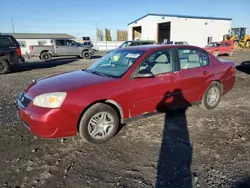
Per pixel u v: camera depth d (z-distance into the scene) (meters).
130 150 3.39
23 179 2.72
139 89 3.80
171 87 4.23
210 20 33.56
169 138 3.76
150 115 4.10
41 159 3.16
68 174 2.82
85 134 3.43
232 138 3.75
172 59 4.31
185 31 32.31
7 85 8.41
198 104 4.95
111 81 3.61
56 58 23.00
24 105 3.48
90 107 3.42
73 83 3.56
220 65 5.16
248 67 11.05
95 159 3.16
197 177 2.73
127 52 4.38
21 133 4.01
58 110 3.18
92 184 2.62
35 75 11.04
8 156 3.24
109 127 3.65
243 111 5.11
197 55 4.78
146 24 36.06
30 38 48.31
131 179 2.71
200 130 4.07
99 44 45.59
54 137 3.25
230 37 32.56
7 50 11.53
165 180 2.68
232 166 2.95
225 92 5.41
